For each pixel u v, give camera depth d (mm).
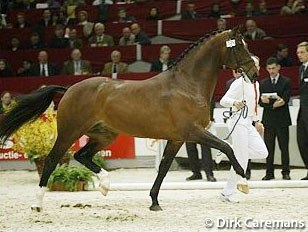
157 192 10867
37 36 24516
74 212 10766
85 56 23109
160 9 26438
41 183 10852
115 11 26500
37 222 9773
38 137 15695
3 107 18141
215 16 25438
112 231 8883
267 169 15320
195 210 10719
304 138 15312
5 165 19547
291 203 11320
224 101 11703
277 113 15156
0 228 9367
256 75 10875
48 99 11141
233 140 11758
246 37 22953
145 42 23562
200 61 10734
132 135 10805
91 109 10734
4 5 27516
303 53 14641
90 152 11578
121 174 17719
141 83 10750
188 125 10422
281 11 24734
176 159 18766
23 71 22297
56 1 28406
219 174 17125
